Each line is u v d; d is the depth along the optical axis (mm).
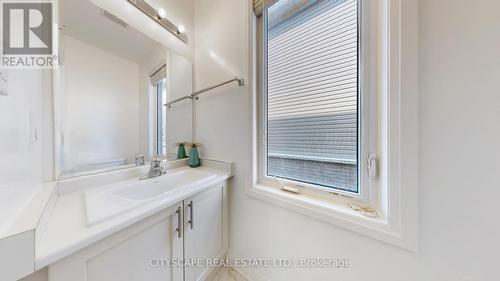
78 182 892
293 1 1094
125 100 1148
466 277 586
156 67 1344
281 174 1199
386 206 770
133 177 1164
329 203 932
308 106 1054
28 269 413
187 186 1011
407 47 645
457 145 586
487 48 540
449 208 602
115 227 590
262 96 1261
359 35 849
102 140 1023
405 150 660
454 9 577
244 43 1268
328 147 981
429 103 621
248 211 1271
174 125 1505
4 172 471
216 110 1493
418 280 660
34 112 685
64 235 525
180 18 1548
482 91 550
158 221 812
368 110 828
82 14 923
